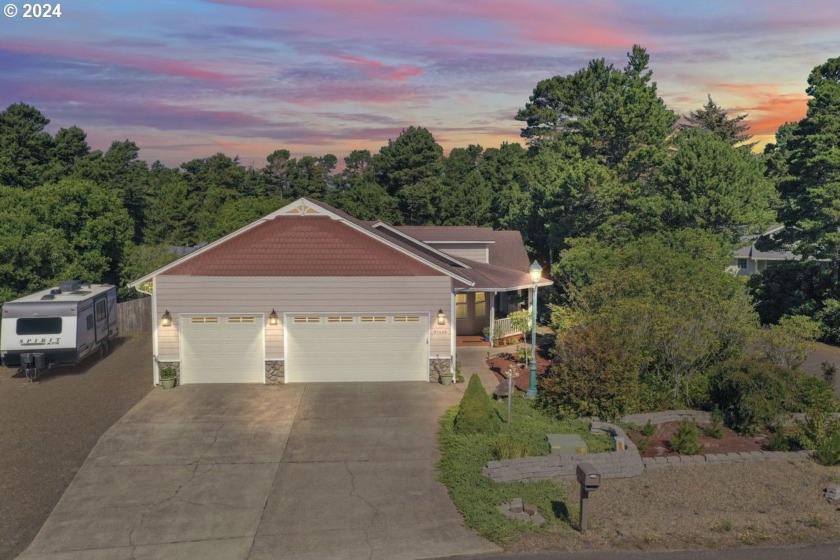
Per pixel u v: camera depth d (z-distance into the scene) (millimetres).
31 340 22031
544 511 12336
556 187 38781
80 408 18500
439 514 12344
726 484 13555
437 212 59719
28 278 30594
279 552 11016
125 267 39281
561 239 39438
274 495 13133
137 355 26016
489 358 24672
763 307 35000
